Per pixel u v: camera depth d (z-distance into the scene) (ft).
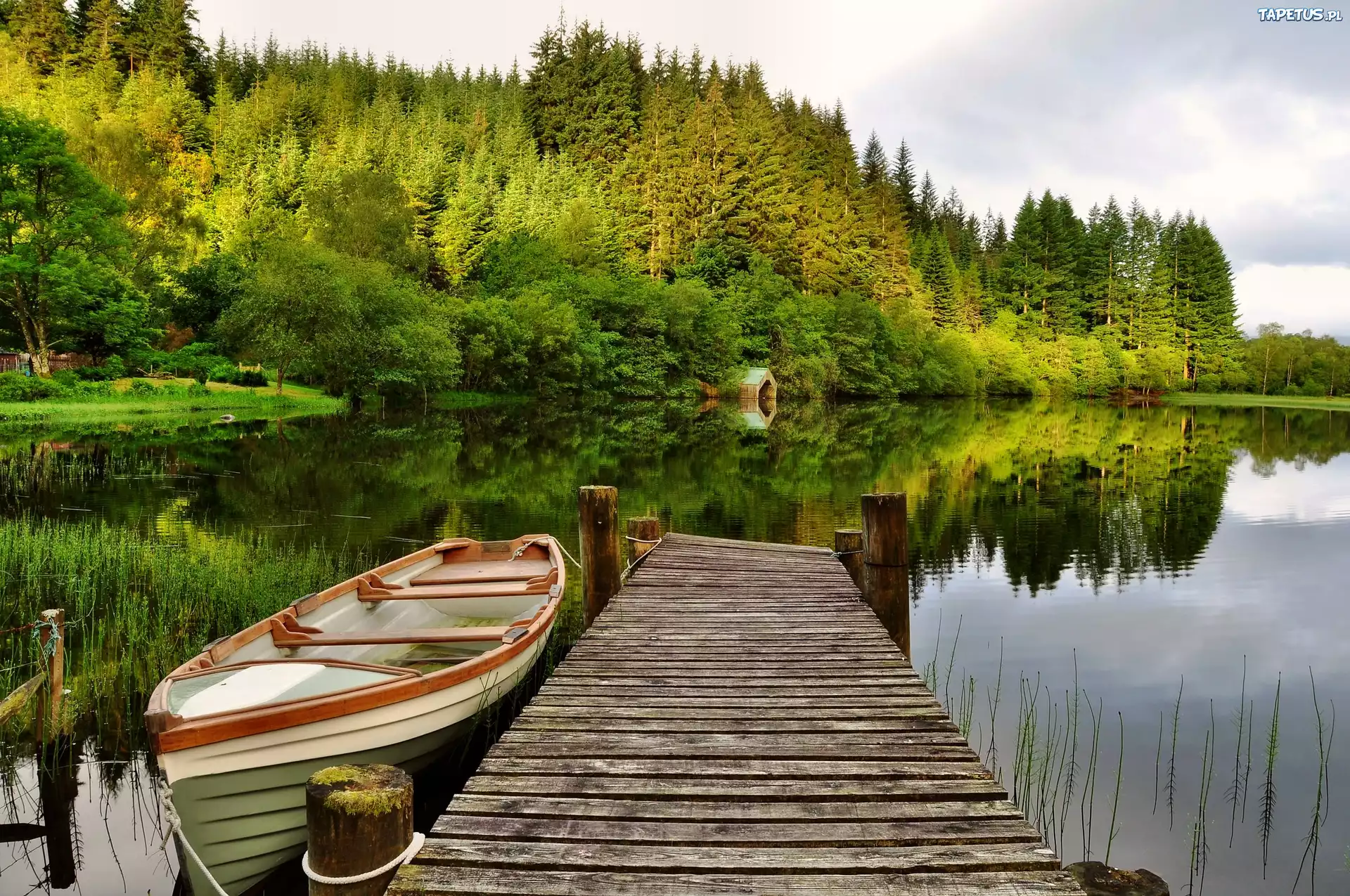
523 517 43.83
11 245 108.17
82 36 279.49
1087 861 13.38
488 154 282.56
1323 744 18.15
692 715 14.25
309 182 237.25
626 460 71.46
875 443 91.61
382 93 342.64
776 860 9.31
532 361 159.12
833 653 18.06
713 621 20.92
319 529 39.91
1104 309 245.04
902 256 253.65
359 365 123.24
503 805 10.75
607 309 181.27
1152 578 33.65
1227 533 42.78
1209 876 13.24
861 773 11.76
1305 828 14.62
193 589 26.94
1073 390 230.68
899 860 9.30
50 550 30.58
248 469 59.77
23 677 20.10
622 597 23.61
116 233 115.55
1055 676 22.43
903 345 215.51
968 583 32.76
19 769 16.33
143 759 16.71
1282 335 266.98
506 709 19.13
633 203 247.91
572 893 8.64
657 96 284.20
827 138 283.38
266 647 16.57
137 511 43.45
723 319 193.57
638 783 11.44
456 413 128.57
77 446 70.23
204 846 11.99
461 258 221.25
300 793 12.78
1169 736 18.48
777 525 43.01
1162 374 229.66
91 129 153.38
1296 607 29.19
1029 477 63.05
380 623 21.53
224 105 277.03
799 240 234.79
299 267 119.85
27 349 121.08
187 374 128.98
